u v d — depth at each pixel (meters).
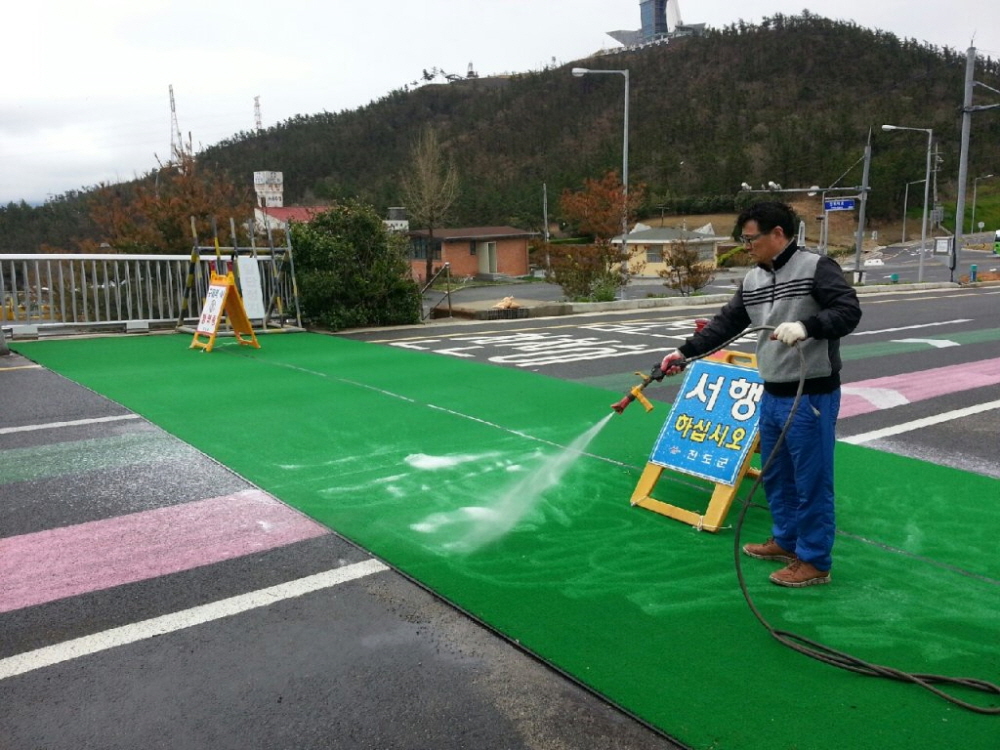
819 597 3.58
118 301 11.89
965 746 2.54
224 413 6.91
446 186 52.06
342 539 4.20
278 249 12.56
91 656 3.09
